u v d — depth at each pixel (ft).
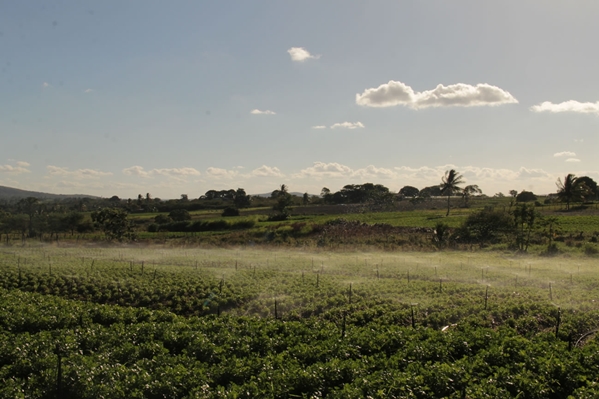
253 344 69.62
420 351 63.46
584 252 196.24
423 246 224.33
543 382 54.80
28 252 219.00
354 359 64.95
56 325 82.23
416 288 125.59
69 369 55.47
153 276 144.46
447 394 53.36
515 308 100.73
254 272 150.30
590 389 51.13
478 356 61.98
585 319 90.07
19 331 79.97
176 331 75.10
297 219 383.86
